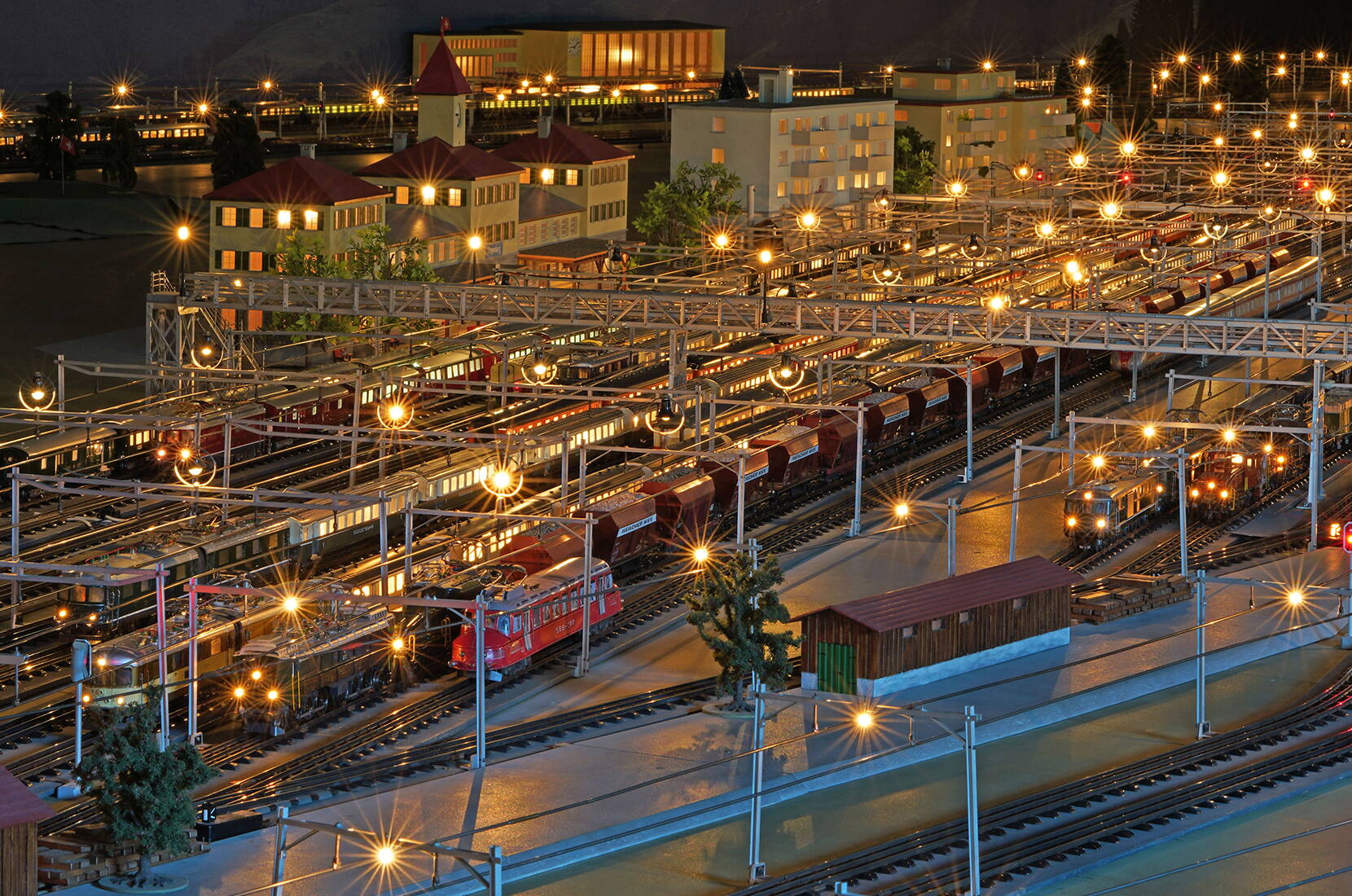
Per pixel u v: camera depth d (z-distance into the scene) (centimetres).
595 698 7062
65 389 11438
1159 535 9481
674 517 8962
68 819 5781
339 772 6234
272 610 7244
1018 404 12025
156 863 5375
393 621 7169
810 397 11025
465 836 5653
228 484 9156
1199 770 6512
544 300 9350
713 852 5712
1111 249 12131
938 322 8888
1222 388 12075
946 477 10394
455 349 12031
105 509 9294
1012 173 17638
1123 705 7188
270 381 9356
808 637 7056
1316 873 5703
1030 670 7381
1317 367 9125
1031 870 5628
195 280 10100
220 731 6669
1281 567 8825
